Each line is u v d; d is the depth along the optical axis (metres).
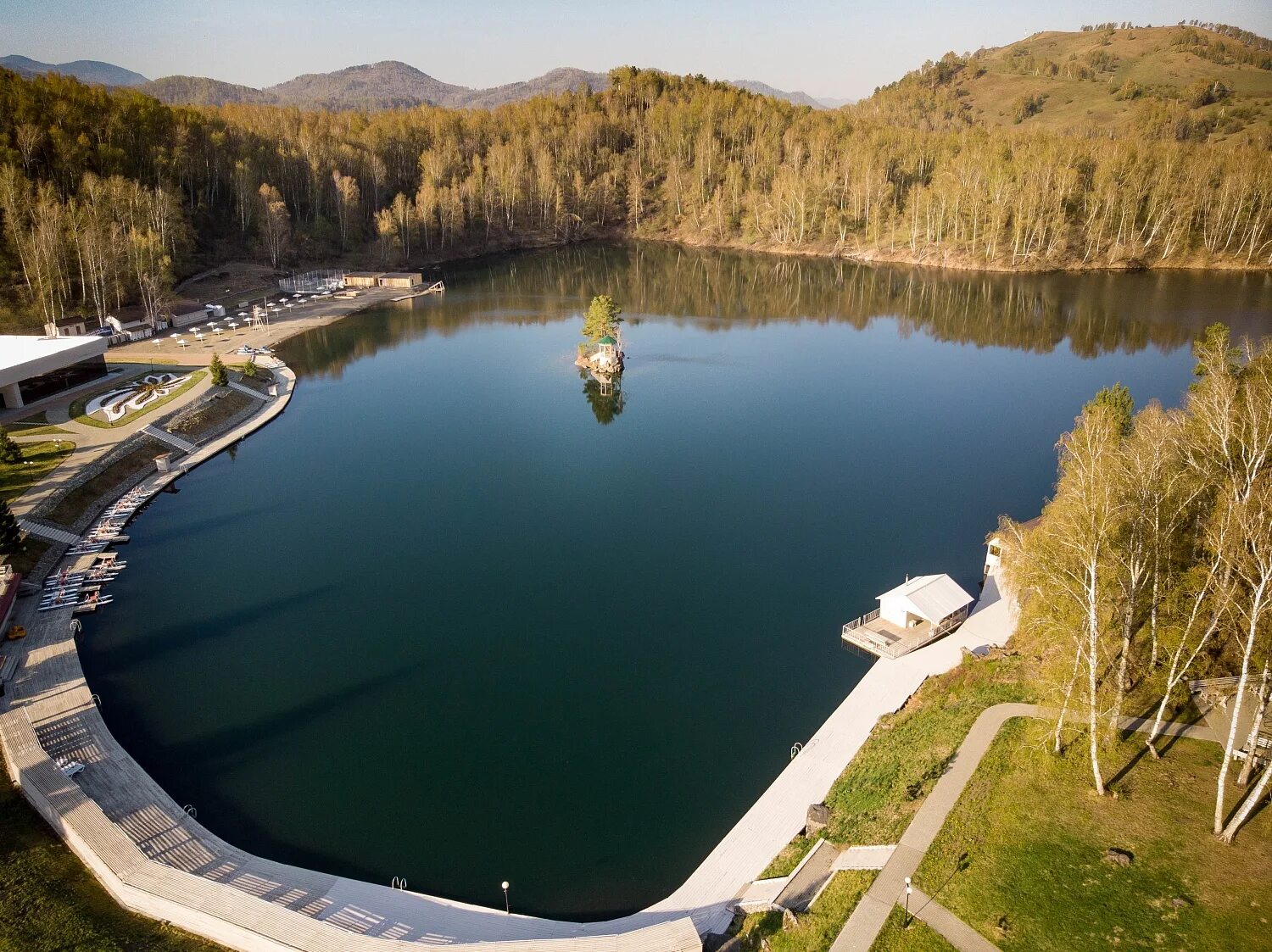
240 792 57.16
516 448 120.50
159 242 178.75
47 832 50.69
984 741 53.75
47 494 94.25
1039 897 41.78
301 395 144.75
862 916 41.84
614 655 72.56
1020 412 131.50
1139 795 47.81
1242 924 38.78
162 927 44.47
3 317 150.12
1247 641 48.81
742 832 52.19
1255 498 48.09
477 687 68.50
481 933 45.53
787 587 83.00
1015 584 63.28
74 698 64.50
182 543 92.88
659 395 142.75
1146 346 164.12
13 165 172.25
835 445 119.62
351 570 87.19
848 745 59.69
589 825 54.41
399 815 55.19
